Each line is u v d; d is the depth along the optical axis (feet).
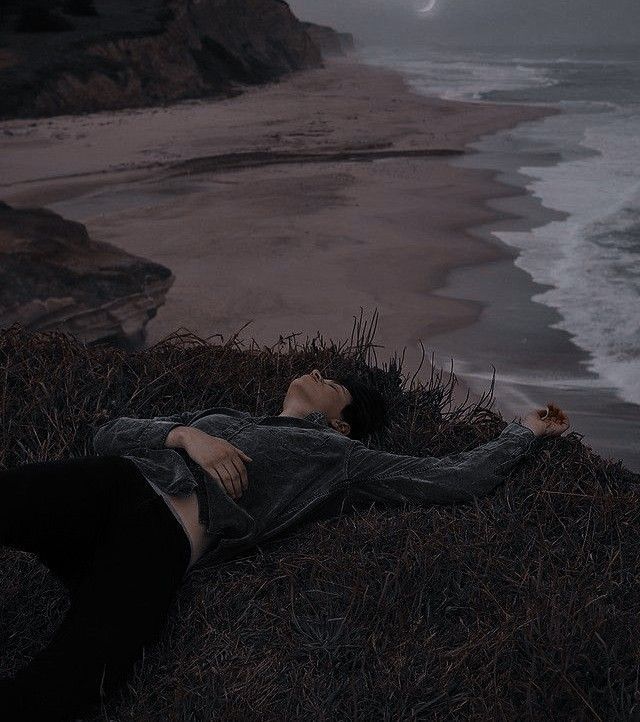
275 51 165.17
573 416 21.59
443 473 11.03
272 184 54.49
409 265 35.94
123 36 108.27
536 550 10.26
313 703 8.09
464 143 76.33
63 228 27.12
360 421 12.26
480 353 26.04
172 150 68.80
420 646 8.66
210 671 8.51
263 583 9.73
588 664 8.23
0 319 23.00
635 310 29.84
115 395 12.75
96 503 9.02
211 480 9.75
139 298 26.02
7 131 79.51
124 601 8.44
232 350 14.40
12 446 11.91
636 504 10.93
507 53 440.86
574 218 45.03
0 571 10.12
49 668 7.80
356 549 10.26
